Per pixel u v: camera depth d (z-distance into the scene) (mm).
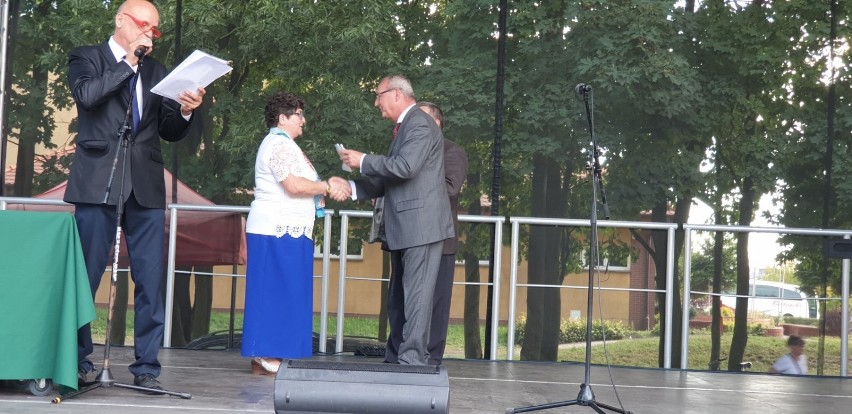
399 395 2492
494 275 5801
